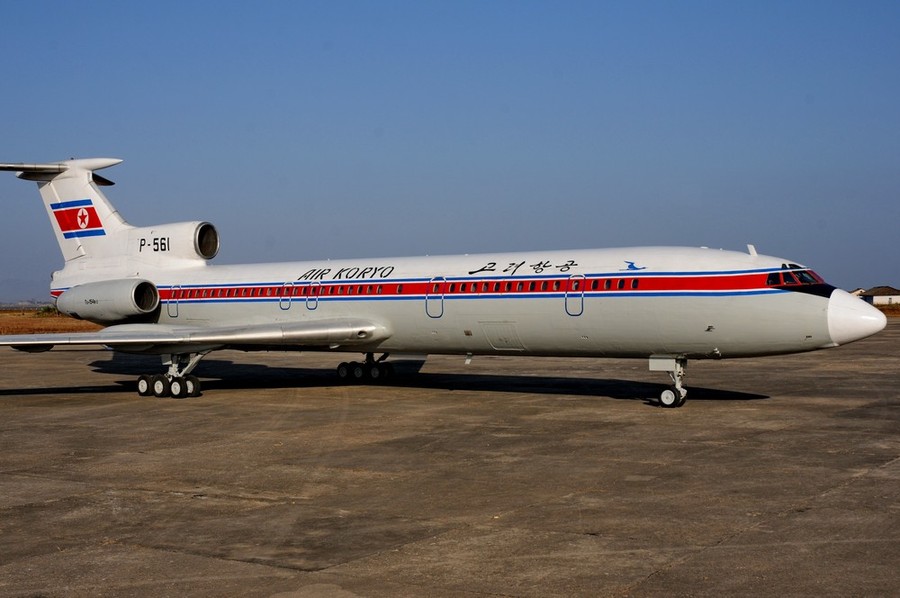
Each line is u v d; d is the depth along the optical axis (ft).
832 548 29.89
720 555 29.30
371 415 65.46
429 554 29.94
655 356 69.10
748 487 39.37
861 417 61.41
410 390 82.84
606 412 65.21
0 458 49.67
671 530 32.42
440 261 80.33
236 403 74.59
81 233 98.78
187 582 27.48
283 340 77.66
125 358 137.08
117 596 26.37
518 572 27.86
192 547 31.30
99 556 30.40
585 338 70.59
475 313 75.10
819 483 39.99
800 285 63.21
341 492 39.86
